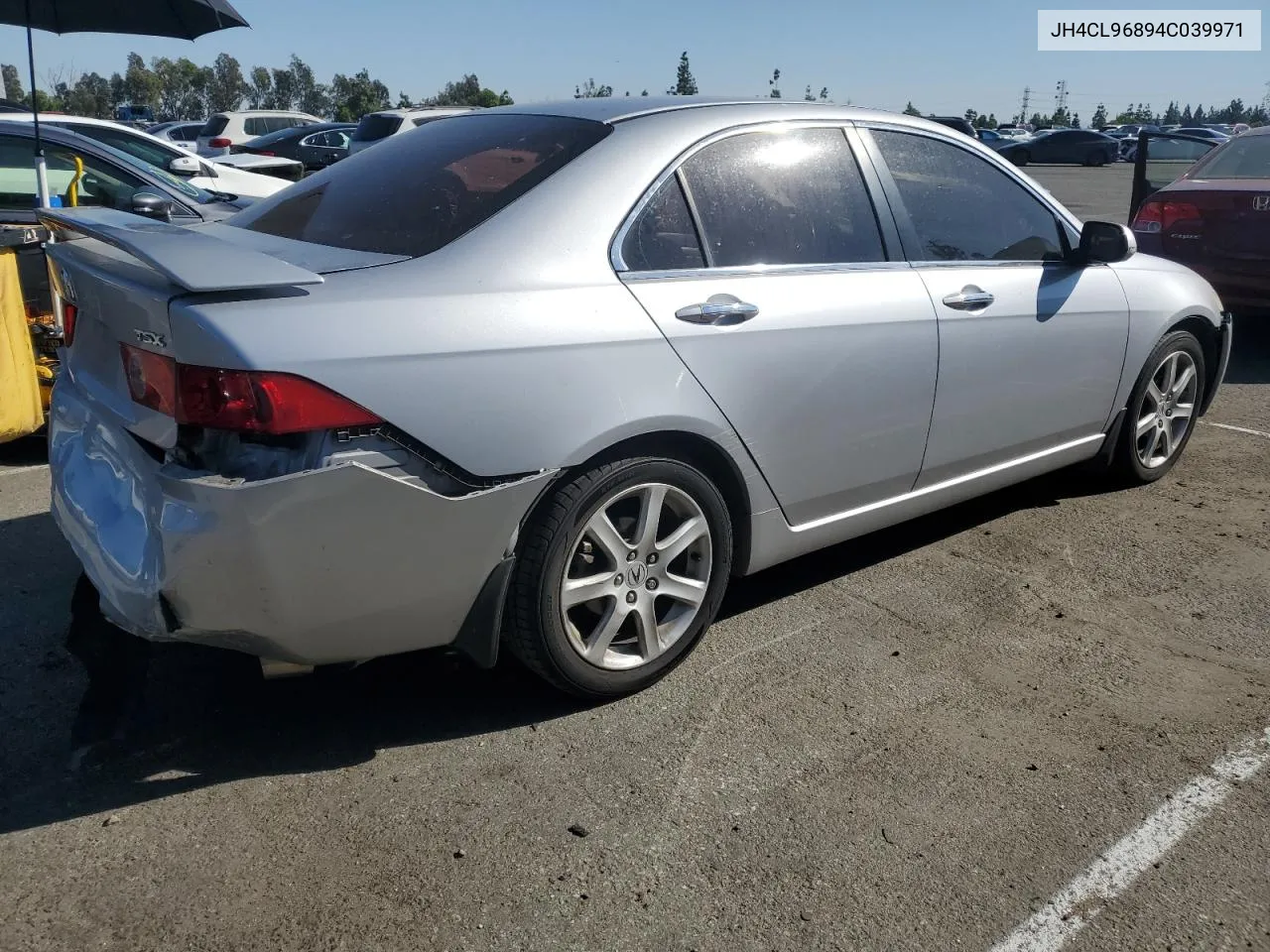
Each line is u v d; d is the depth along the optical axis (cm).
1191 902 237
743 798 271
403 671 330
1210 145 857
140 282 256
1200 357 499
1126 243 413
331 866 246
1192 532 448
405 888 239
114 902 233
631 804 269
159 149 793
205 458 249
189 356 241
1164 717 309
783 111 349
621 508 305
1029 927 230
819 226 346
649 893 238
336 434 247
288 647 260
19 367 501
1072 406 434
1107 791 275
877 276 354
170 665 331
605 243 296
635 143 313
